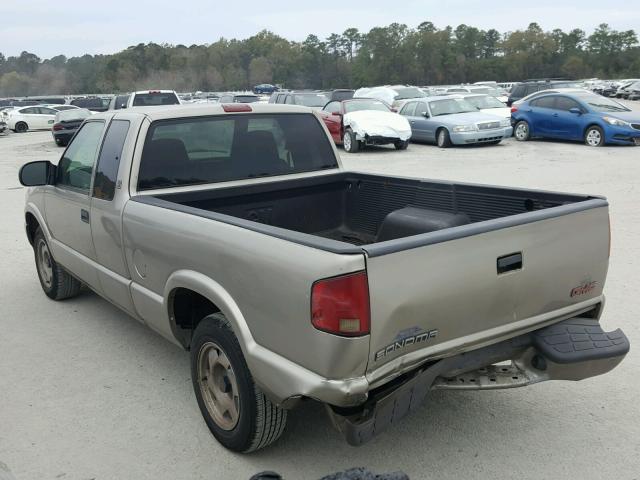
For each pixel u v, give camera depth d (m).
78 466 3.38
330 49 132.62
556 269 3.23
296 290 2.71
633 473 3.20
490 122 18.77
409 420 3.76
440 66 122.94
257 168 4.70
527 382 3.20
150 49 127.94
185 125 4.34
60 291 5.91
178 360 4.69
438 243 2.77
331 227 5.16
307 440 3.57
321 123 5.10
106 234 4.34
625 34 128.12
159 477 3.27
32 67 144.12
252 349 3.00
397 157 17.27
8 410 3.98
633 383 4.13
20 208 11.00
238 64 132.00
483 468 3.27
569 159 15.23
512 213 4.01
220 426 3.48
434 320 2.83
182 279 3.46
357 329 2.58
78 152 4.88
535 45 126.06
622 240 7.49
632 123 17.45
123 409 3.97
